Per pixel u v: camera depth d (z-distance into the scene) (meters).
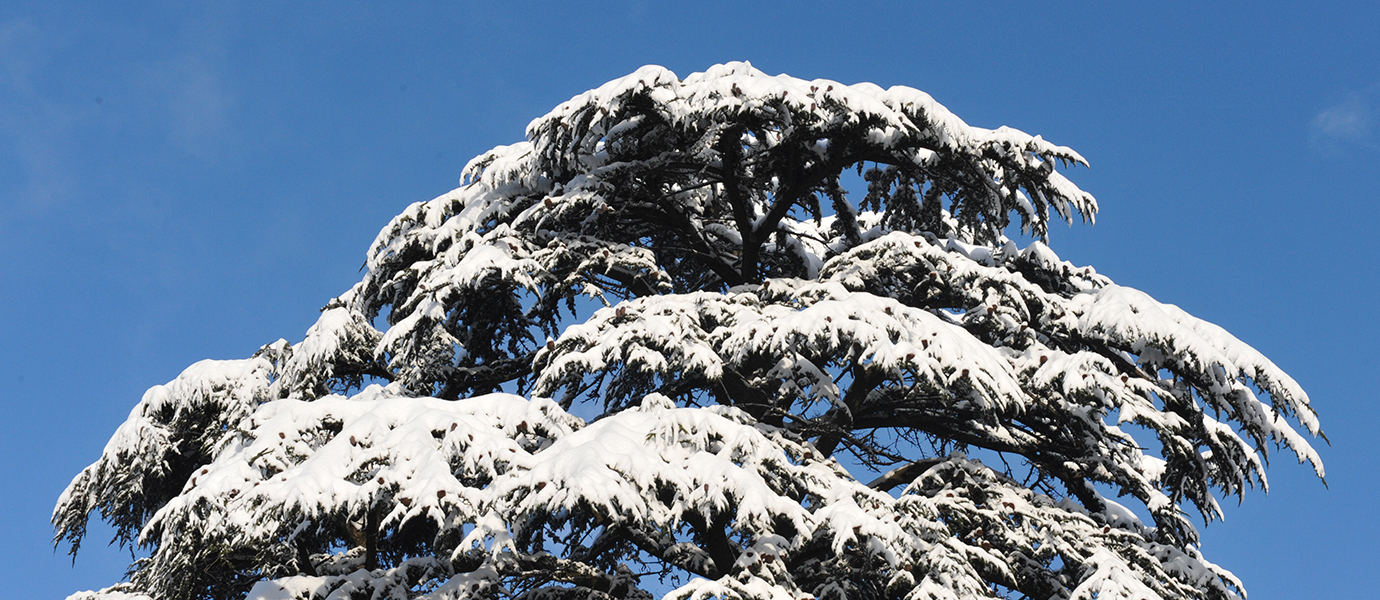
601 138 14.36
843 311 11.34
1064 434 13.85
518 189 14.57
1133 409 11.41
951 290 13.70
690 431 10.23
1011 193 15.20
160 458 12.89
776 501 9.65
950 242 15.48
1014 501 11.88
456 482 9.52
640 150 14.89
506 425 10.79
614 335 11.51
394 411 10.86
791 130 13.61
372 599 10.98
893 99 13.30
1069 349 13.52
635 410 10.66
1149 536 13.51
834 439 12.86
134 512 13.63
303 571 11.77
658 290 14.59
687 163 14.62
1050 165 13.81
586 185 13.87
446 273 12.78
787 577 9.84
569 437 10.16
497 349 16.14
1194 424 12.62
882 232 16.27
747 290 13.62
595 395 14.47
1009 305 13.34
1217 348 12.51
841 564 10.71
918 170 15.51
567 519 11.55
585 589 11.48
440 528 9.34
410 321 12.57
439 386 15.07
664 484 9.63
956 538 10.35
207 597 12.77
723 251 16.52
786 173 14.66
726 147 14.23
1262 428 12.84
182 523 10.45
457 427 10.22
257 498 9.83
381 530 10.47
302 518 10.16
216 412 13.38
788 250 16.08
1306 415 12.24
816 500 10.84
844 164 14.72
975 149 13.66
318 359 12.88
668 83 13.34
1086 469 13.30
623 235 15.49
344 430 10.46
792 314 11.33
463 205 15.17
